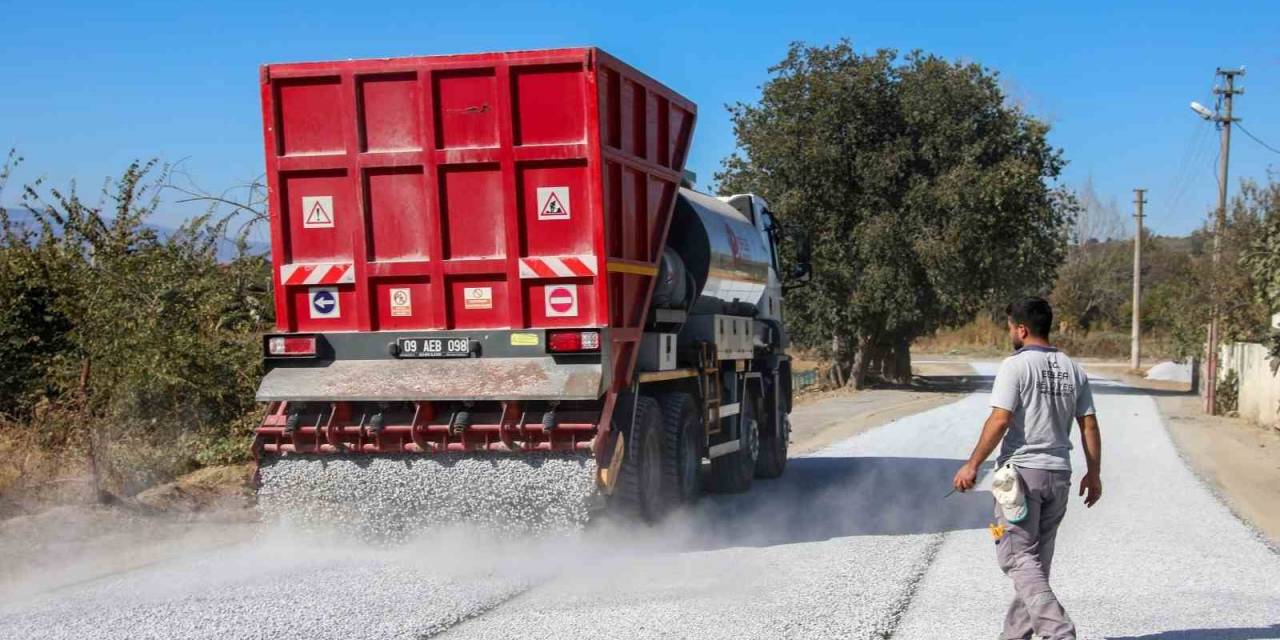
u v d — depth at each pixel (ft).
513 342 27.68
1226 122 106.01
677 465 32.42
